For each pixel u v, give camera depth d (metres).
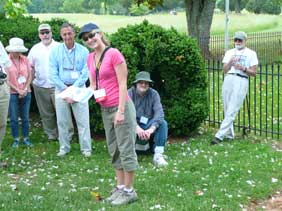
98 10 64.06
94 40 6.59
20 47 9.63
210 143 9.98
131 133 6.75
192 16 24.12
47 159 9.12
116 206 6.89
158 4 24.91
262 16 49.41
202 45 21.78
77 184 7.74
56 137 10.50
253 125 11.55
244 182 7.68
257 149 9.45
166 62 10.25
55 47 9.15
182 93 10.43
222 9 66.56
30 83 10.03
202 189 7.45
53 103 10.27
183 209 6.75
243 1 69.50
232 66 9.96
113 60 6.58
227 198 7.11
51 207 6.85
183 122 10.29
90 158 9.10
